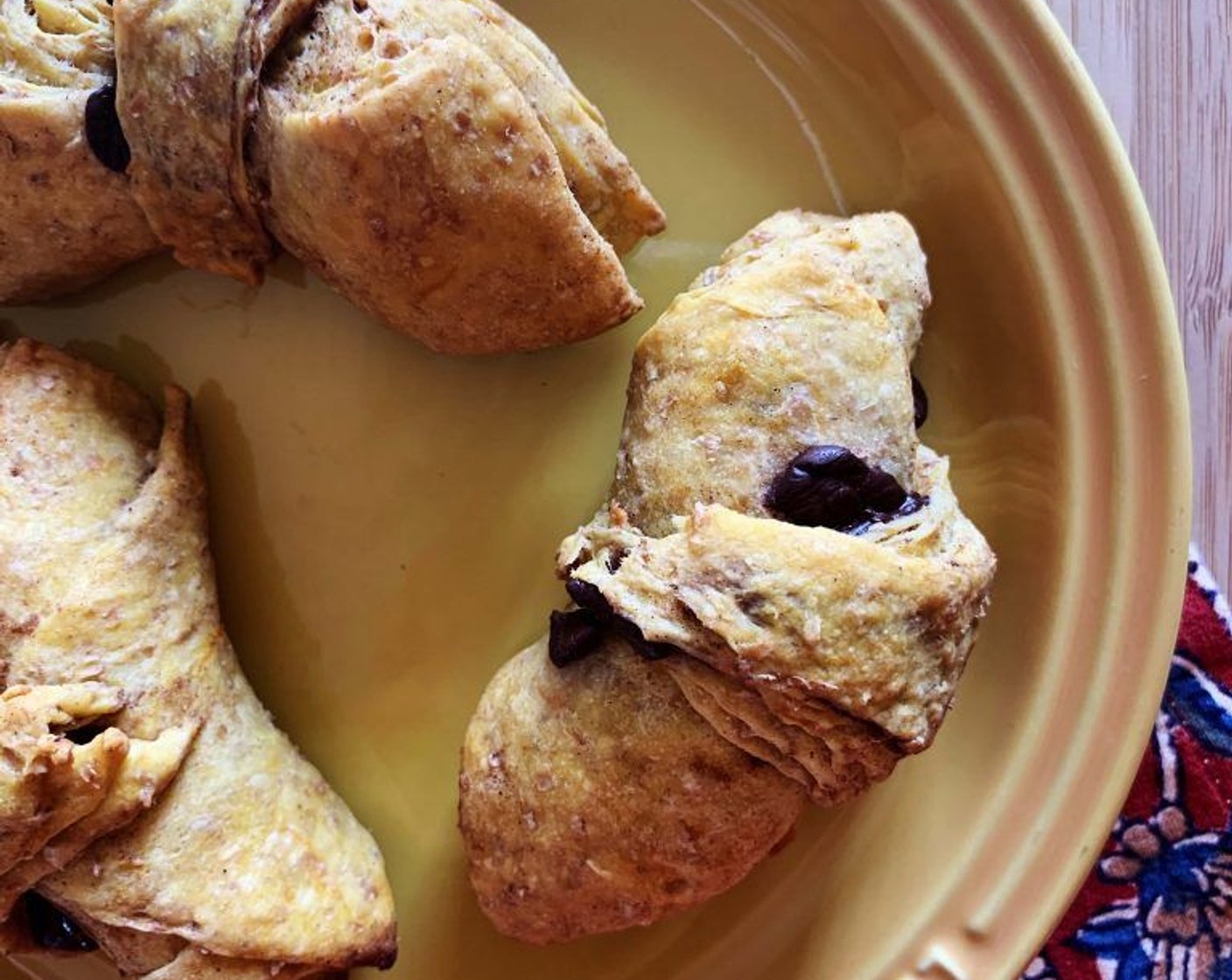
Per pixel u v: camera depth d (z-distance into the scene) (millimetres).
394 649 258
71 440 237
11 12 225
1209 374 273
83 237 237
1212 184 270
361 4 221
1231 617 267
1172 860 270
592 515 257
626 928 254
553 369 256
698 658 214
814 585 211
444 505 257
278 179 225
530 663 239
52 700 224
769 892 259
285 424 255
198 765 236
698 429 224
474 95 216
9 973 259
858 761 220
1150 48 269
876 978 254
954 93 241
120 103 220
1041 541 249
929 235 252
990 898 250
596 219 243
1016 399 250
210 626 245
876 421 224
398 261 227
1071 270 242
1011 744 251
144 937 233
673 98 254
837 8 243
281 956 234
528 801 231
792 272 225
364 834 253
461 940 259
